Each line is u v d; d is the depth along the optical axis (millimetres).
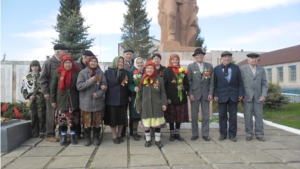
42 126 5012
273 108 10156
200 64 4961
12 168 3281
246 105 4883
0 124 4176
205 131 4840
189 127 5883
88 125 4316
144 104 4332
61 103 4391
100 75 4492
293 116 8539
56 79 4480
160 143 4340
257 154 3873
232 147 4285
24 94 4941
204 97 4844
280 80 26500
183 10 7176
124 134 5059
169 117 4652
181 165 3371
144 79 4387
